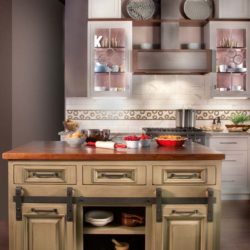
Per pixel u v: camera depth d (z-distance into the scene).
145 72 5.29
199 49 5.30
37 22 5.04
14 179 2.51
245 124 5.62
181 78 5.71
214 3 5.58
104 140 3.06
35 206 2.51
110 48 5.35
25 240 2.51
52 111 5.41
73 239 2.50
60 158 2.47
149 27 5.66
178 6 5.41
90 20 5.30
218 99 5.71
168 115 5.71
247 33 5.33
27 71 4.89
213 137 5.12
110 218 2.68
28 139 4.95
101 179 2.51
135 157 2.47
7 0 4.60
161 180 2.51
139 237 2.91
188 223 2.51
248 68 5.36
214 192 2.51
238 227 3.94
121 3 5.64
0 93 4.60
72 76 5.60
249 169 5.18
